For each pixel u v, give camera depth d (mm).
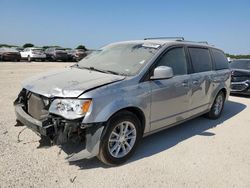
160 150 4230
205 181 3375
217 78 5828
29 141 4168
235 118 6488
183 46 4863
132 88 3648
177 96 4457
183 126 5590
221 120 6234
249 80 9336
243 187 3297
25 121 3576
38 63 25312
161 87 4066
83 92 3225
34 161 3553
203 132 5250
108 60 4539
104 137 3338
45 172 3314
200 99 5266
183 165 3762
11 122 5016
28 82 3947
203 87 5262
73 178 3229
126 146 3744
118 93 3465
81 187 3059
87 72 4074
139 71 3871
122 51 4641
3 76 12312
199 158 4020
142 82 3824
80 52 31594
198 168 3703
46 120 3248
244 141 4855
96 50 5348
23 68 17719
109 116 3316
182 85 4543
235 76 9594
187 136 4965
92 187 3074
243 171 3697
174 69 4504
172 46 4543
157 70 3863
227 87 6461
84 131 3295
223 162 3934
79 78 3711
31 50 28625
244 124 5973
